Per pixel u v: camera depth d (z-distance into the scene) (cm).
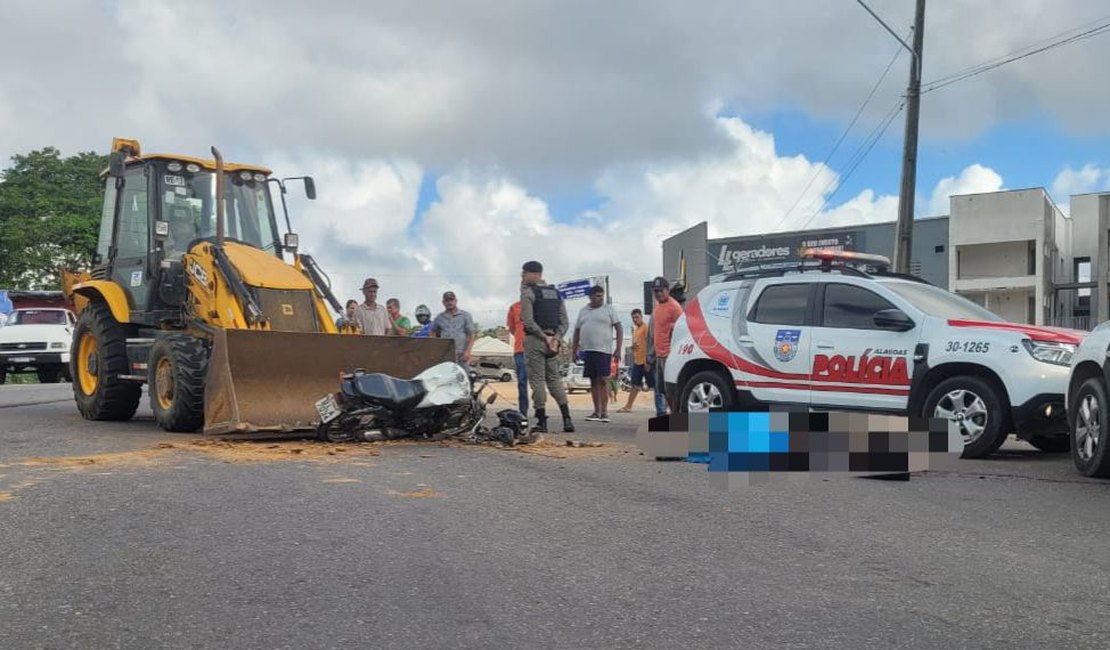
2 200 4609
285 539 475
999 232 4434
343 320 1049
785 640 343
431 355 1002
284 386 921
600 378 1271
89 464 700
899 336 849
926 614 374
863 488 653
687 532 509
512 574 422
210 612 365
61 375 2673
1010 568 443
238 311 954
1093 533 518
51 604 371
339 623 355
